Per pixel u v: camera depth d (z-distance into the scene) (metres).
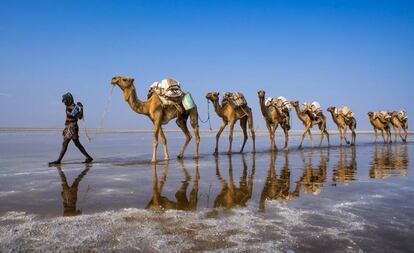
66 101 10.96
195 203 5.55
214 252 3.43
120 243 3.68
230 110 15.05
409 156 14.46
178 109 12.23
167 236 3.90
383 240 3.79
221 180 7.80
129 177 8.16
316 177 8.38
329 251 3.47
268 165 10.81
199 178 8.08
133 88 11.45
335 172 9.30
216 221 4.50
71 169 9.55
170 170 9.46
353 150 18.28
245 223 4.42
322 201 5.73
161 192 6.41
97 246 3.60
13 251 3.46
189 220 4.55
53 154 14.63
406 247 3.59
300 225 4.34
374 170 9.74
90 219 4.58
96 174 8.63
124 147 19.52
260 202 5.64
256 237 3.88
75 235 3.93
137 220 4.55
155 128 11.66
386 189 6.84
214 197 6.01
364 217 4.71
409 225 4.34
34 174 8.59
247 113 15.52
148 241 3.74
